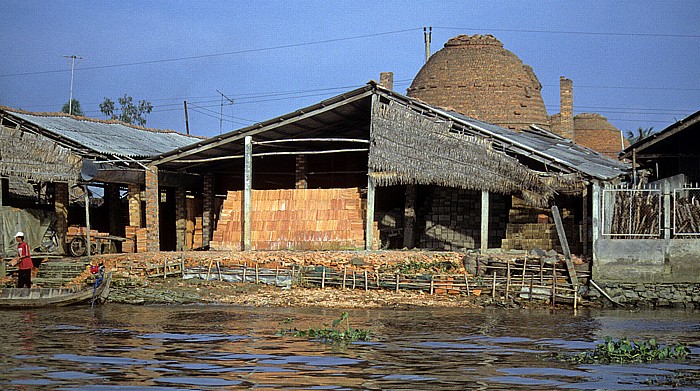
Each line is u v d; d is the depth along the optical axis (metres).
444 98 38.19
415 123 27.03
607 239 23.50
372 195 27.34
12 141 28.19
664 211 23.64
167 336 16.61
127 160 29.86
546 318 19.95
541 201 26.00
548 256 23.73
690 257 23.25
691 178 28.69
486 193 26.22
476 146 26.36
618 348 14.58
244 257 25.78
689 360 13.95
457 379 12.22
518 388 11.65
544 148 28.92
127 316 20.11
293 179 35.69
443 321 19.16
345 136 32.31
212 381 12.00
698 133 28.02
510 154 27.22
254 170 35.50
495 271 23.41
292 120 28.25
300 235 28.91
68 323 18.78
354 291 23.75
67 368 12.99
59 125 31.97
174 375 12.41
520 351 14.85
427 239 31.89
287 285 24.48
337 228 28.69
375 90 27.28
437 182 26.61
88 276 25.70
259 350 14.79
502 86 37.94
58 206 30.89
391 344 15.55
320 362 13.55
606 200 24.17
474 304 22.12
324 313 20.64
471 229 31.42
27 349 14.91
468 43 38.94
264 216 29.67
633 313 21.34
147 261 26.00
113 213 35.09
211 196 34.25
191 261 25.95
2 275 27.39
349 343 15.67
